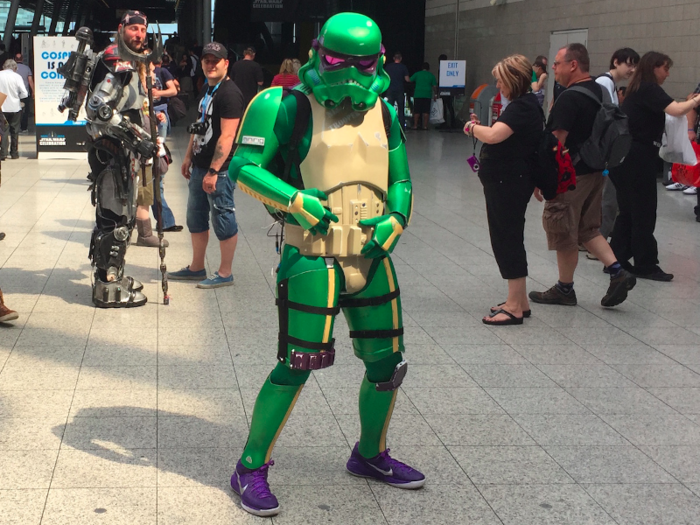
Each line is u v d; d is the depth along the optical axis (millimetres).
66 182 11203
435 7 24328
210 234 8078
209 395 4156
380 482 3336
